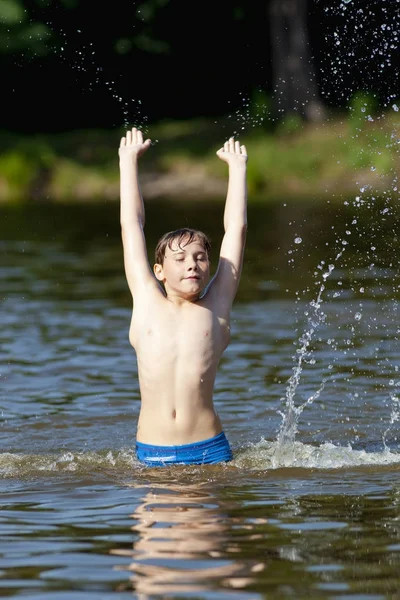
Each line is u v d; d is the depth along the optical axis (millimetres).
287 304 28312
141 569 9750
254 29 82125
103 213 58750
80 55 79812
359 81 68688
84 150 76750
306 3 76625
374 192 59500
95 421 17172
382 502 11984
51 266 37156
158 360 14383
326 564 9766
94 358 22094
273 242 42188
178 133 79250
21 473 13758
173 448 14234
